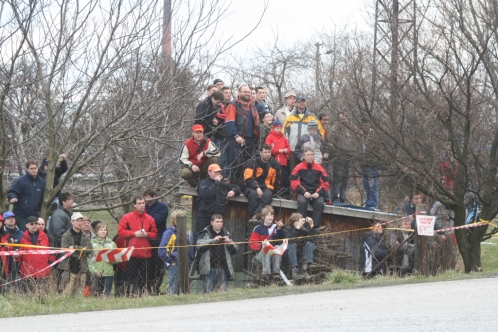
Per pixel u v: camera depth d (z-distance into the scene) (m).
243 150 31.28
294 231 28.06
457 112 30.66
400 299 19.34
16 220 28.22
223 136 31.75
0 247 24.52
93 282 25.53
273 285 25.73
